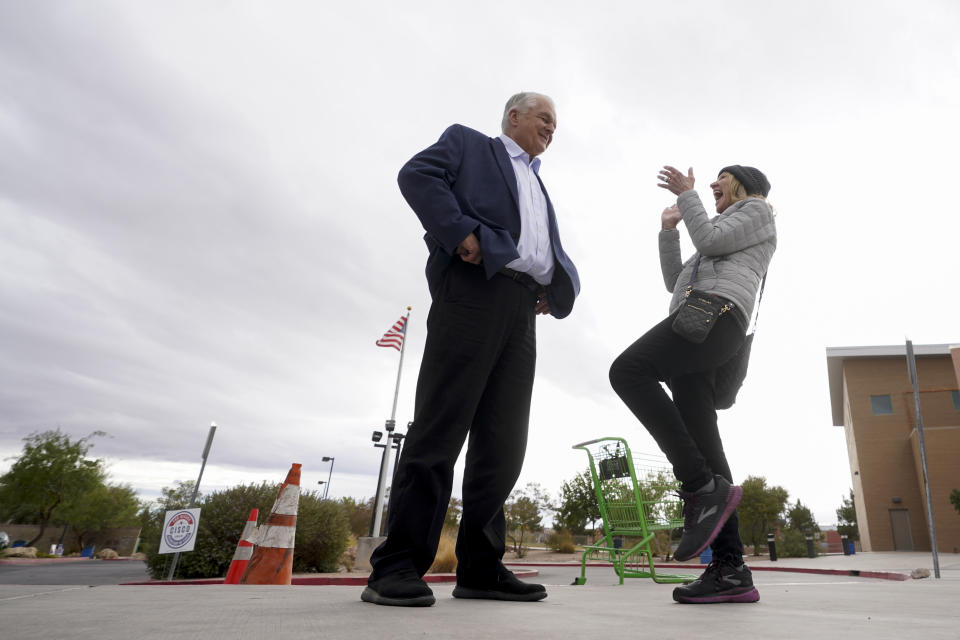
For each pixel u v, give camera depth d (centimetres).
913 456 2166
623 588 392
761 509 2391
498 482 173
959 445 2022
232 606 123
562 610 131
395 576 135
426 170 166
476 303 165
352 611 114
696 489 168
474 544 171
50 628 80
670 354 177
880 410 2314
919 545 2070
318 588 227
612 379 182
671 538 1073
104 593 177
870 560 1127
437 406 154
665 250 256
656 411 172
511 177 189
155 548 816
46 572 1032
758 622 104
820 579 537
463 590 173
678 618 112
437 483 146
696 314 171
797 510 3553
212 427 780
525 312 184
